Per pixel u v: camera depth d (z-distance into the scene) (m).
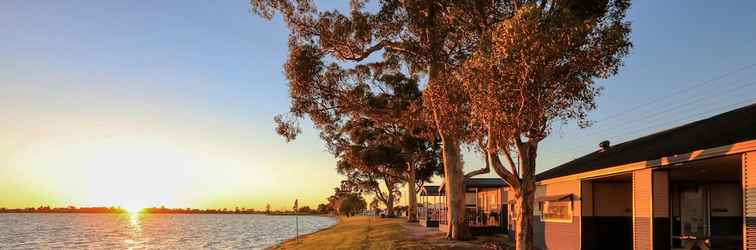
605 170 19.02
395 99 33.72
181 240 67.19
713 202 20.77
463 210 29.14
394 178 71.00
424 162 60.62
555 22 14.88
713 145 14.02
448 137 28.83
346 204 136.25
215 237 72.12
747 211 12.82
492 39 16.11
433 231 37.97
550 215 24.16
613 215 21.41
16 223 155.75
